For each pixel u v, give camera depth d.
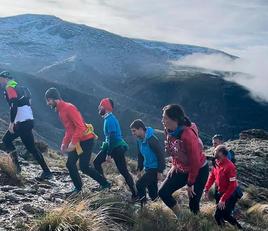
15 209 7.52
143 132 9.40
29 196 8.66
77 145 9.22
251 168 21.47
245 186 18.64
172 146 7.52
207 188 10.37
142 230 7.12
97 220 6.70
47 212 6.79
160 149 9.36
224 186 9.73
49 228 6.26
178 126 7.44
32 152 10.84
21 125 10.56
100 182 9.90
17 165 11.00
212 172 10.22
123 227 7.23
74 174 9.41
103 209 7.22
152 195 10.09
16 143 15.88
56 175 12.02
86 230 6.33
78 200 7.86
